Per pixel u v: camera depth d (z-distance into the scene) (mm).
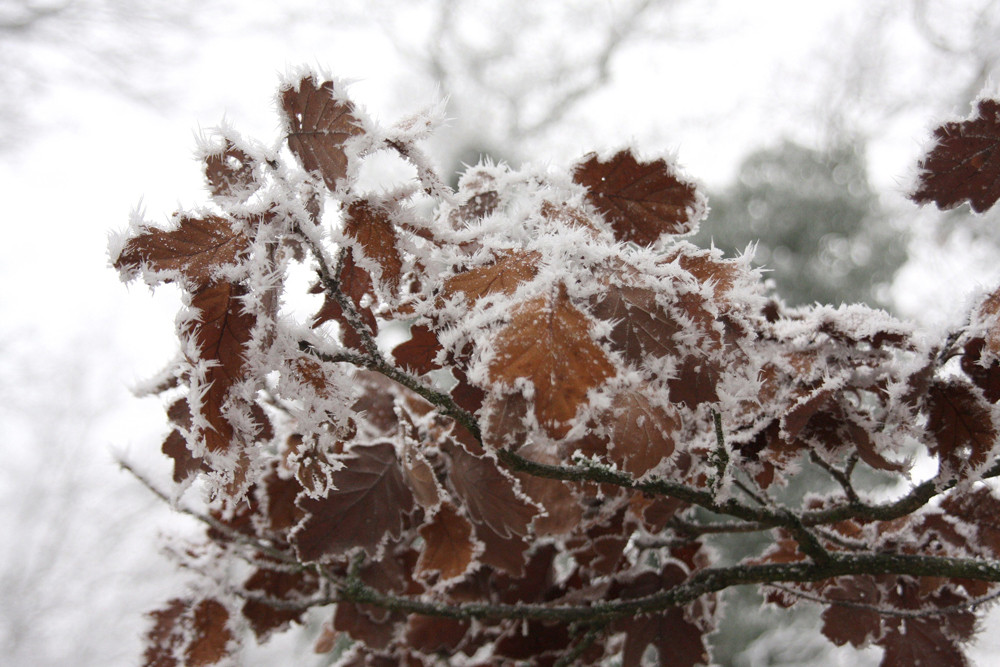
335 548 725
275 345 604
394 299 643
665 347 603
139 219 582
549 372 577
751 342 653
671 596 778
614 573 836
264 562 832
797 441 700
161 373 689
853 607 792
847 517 723
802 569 746
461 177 700
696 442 683
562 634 857
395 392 768
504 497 721
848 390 698
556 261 603
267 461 779
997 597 763
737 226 2797
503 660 896
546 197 658
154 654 822
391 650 915
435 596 845
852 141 3965
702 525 817
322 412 618
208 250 589
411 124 621
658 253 662
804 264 2738
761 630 2348
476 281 617
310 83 594
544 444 695
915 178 675
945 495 773
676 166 661
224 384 596
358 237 626
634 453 607
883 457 682
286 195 597
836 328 691
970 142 665
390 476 738
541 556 867
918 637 796
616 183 668
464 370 646
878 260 2809
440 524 743
